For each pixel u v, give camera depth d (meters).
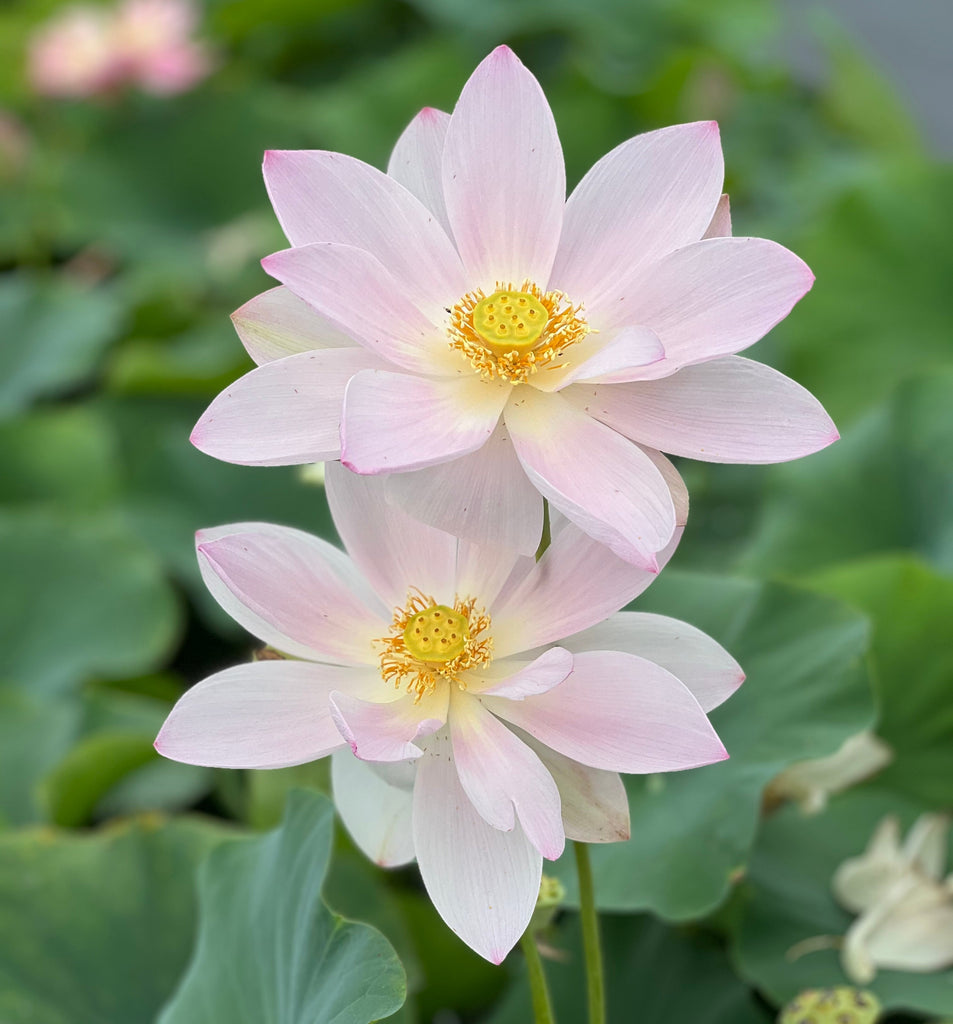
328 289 1.36
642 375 1.35
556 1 4.36
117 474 2.82
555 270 1.40
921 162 2.74
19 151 3.93
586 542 1.40
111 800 2.09
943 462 1.97
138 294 3.27
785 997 1.60
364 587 1.43
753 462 1.35
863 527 2.02
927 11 4.95
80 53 4.00
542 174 1.39
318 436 1.36
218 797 2.15
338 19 4.66
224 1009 1.52
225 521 2.65
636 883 1.59
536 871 1.37
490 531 1.35
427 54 3.98
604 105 3.80
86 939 1.68
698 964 1.65
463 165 1.40
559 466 1.35
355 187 1.38
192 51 4.08
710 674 1.40
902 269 2.68
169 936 1.68
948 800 1.73
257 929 1.52
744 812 1.58
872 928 1.61
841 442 2.10
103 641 2.37
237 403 1.36
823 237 2.73
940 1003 1.59
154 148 4.01
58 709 2.10
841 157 3.69
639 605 1.70
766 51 4.62
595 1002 1.46
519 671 1.38
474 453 1.37
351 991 1.42
